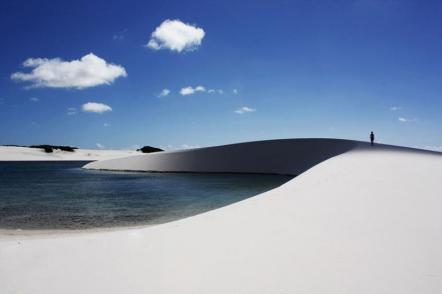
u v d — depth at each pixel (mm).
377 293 3375
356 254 4250
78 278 3990
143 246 4844
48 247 4898
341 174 9508
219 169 29672
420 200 6465
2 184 20594
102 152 93000
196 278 3844
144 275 3975
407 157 13203
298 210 6355
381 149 18625
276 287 3562
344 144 26750
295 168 27094
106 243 5000
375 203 6453
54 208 12039
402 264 3939
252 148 30781
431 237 4688
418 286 3469
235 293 3488
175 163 31484
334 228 5238
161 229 5621
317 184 8523
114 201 13469
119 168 33219
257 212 6418
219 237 5094
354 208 6227
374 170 9695
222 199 13680
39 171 33719
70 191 16938
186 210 11414
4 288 3852
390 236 4793
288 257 4254
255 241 4852
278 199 7363
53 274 4105
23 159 73438
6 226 9195
